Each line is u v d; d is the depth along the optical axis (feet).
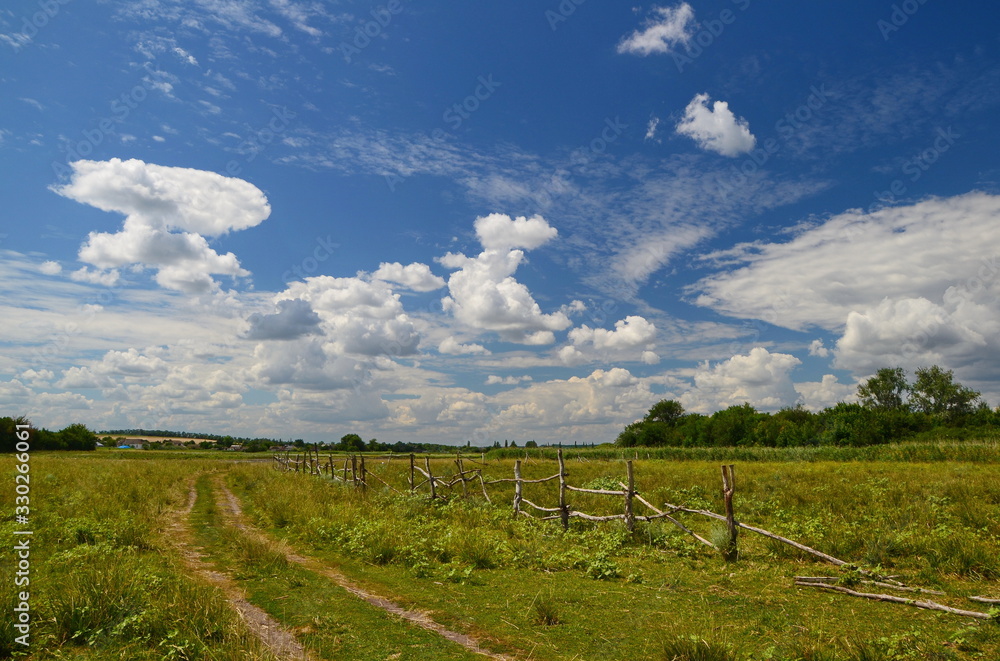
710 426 247.91
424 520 43.96
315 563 30.04
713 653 15.71
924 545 27.68
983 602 20.24
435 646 17.46
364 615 20.59
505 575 27.20
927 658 15.74
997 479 48.91
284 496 53.72
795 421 226.38
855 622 19.20
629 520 35.42
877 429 176.76
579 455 171.42
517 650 17.28
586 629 19.12
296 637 18.22
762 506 44.73
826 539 30.14
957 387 230.07
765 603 21.71
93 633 17.25
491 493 60.54
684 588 24.12
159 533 37.14
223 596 21.45
